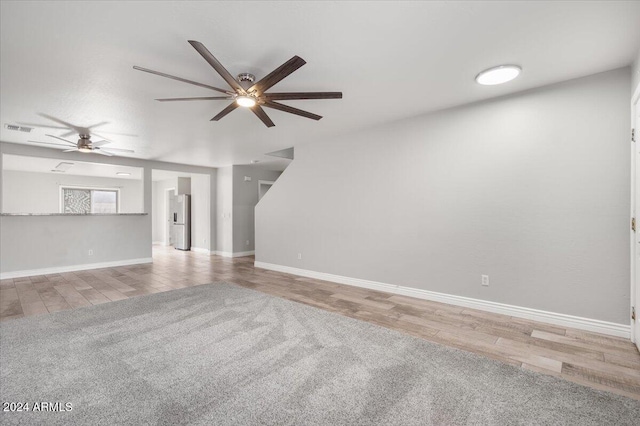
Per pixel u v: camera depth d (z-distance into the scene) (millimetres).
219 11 1807
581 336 2598
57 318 3088
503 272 3150
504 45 2197
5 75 2584
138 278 5074
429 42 2158
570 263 2783
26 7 1732
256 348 2402
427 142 3682
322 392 1822
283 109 2820
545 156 2893
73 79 2670
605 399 1755
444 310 3316
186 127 4184
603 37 2088
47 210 8273
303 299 3785
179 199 9047
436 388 1862
